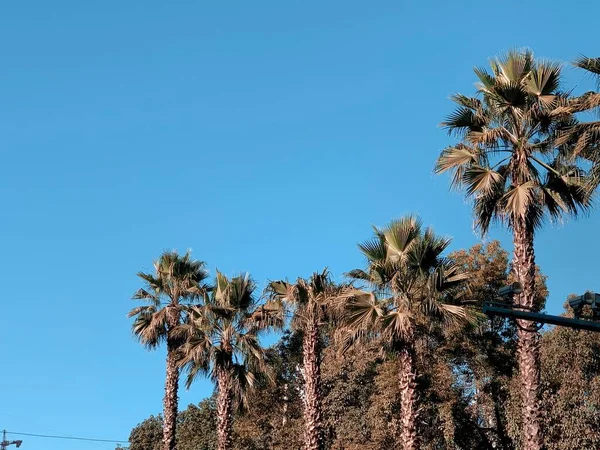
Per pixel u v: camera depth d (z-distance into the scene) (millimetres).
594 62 17688
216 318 31672
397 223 24141
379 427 32188
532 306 19797
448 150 22109
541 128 21172
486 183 21031
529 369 19266
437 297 23312
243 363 31484
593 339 27906
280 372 41031
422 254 23484
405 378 22453
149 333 34906
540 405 19047
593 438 26281
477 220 21734
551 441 27312
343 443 35469
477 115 22047
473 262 33844
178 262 37125
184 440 49969
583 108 18047
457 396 32312
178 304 35812
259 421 40781
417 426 22078
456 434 32438
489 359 32906
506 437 33438
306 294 28469
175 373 34969
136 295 36438
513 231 20641
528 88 20953
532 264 20188
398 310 22969
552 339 29391
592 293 13375
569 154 19672
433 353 32031
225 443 30172
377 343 28375
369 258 24203
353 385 36312
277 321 30938
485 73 22219
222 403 30672
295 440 38781
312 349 27969
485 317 24625
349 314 23469
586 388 27266
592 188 17984
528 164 21094
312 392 27531
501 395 32938
